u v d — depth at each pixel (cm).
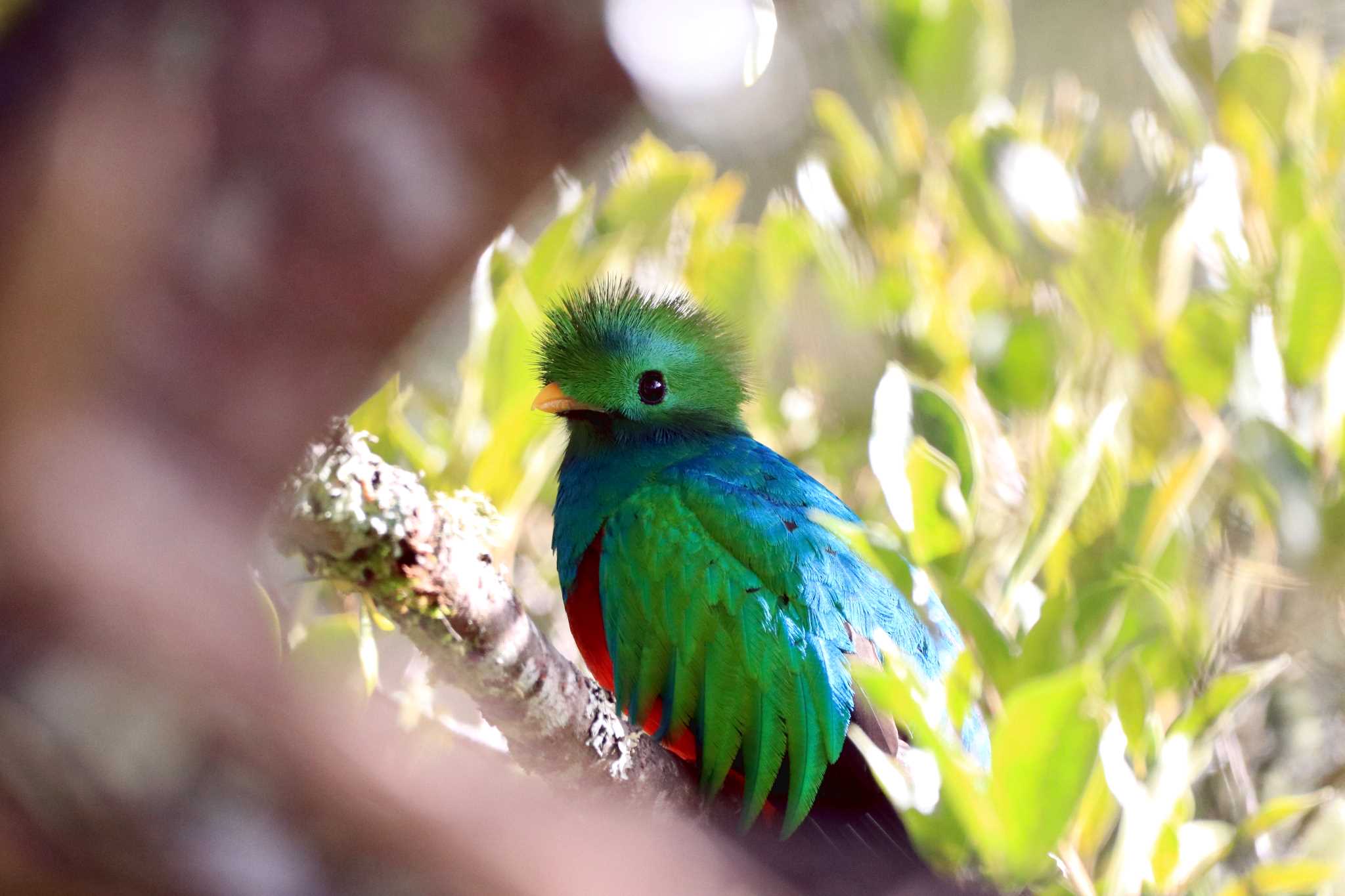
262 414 333
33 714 330
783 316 1222
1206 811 1103
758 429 1196
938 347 1164
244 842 350
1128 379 1154
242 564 347
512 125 330
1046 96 1606
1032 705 756
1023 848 772
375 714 819
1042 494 1018
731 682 893
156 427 327
